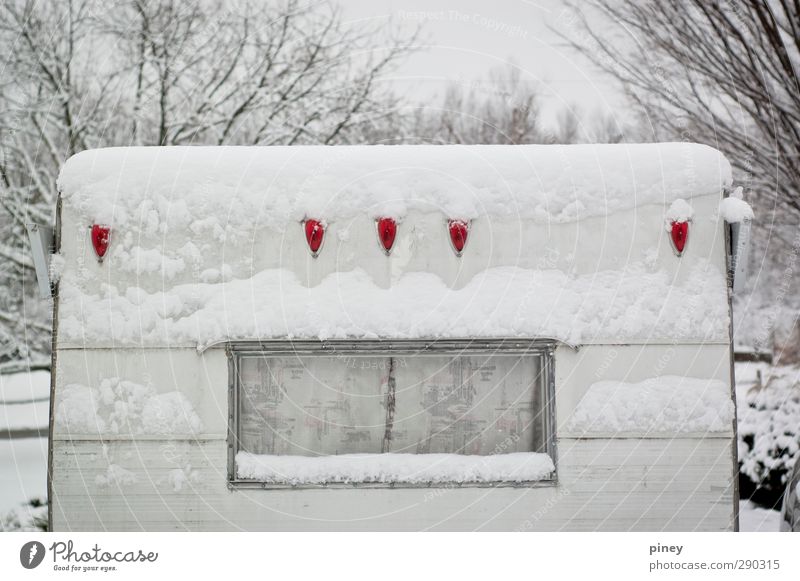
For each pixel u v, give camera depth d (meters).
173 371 3.70
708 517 3.65
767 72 9.67
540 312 3.68
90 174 3.77
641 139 10.45
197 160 3.77
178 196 3.74
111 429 3.69
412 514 3.65
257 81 11.32
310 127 11.36
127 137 10.98
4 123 10.56
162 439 3.68
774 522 6.87
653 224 3.74
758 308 10.34
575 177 3.74
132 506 3.67
